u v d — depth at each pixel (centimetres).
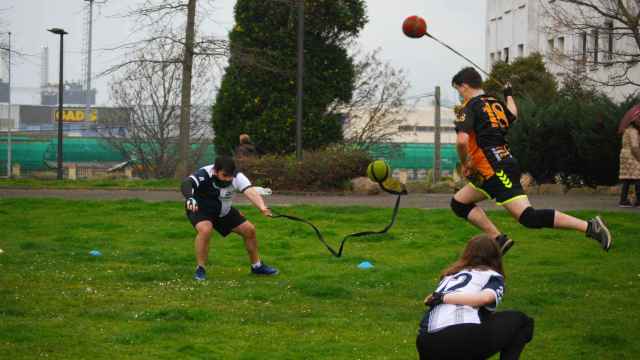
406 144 5397
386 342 964
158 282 1259
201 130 4641
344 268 1398
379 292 1215
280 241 1645
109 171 5197
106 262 1424
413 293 1201
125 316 1052
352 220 1914
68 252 1505
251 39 3212
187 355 905
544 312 1104
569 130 2741
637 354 933
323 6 3183
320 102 3238
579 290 1229
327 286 1198
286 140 3173
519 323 727
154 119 4641
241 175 1276
